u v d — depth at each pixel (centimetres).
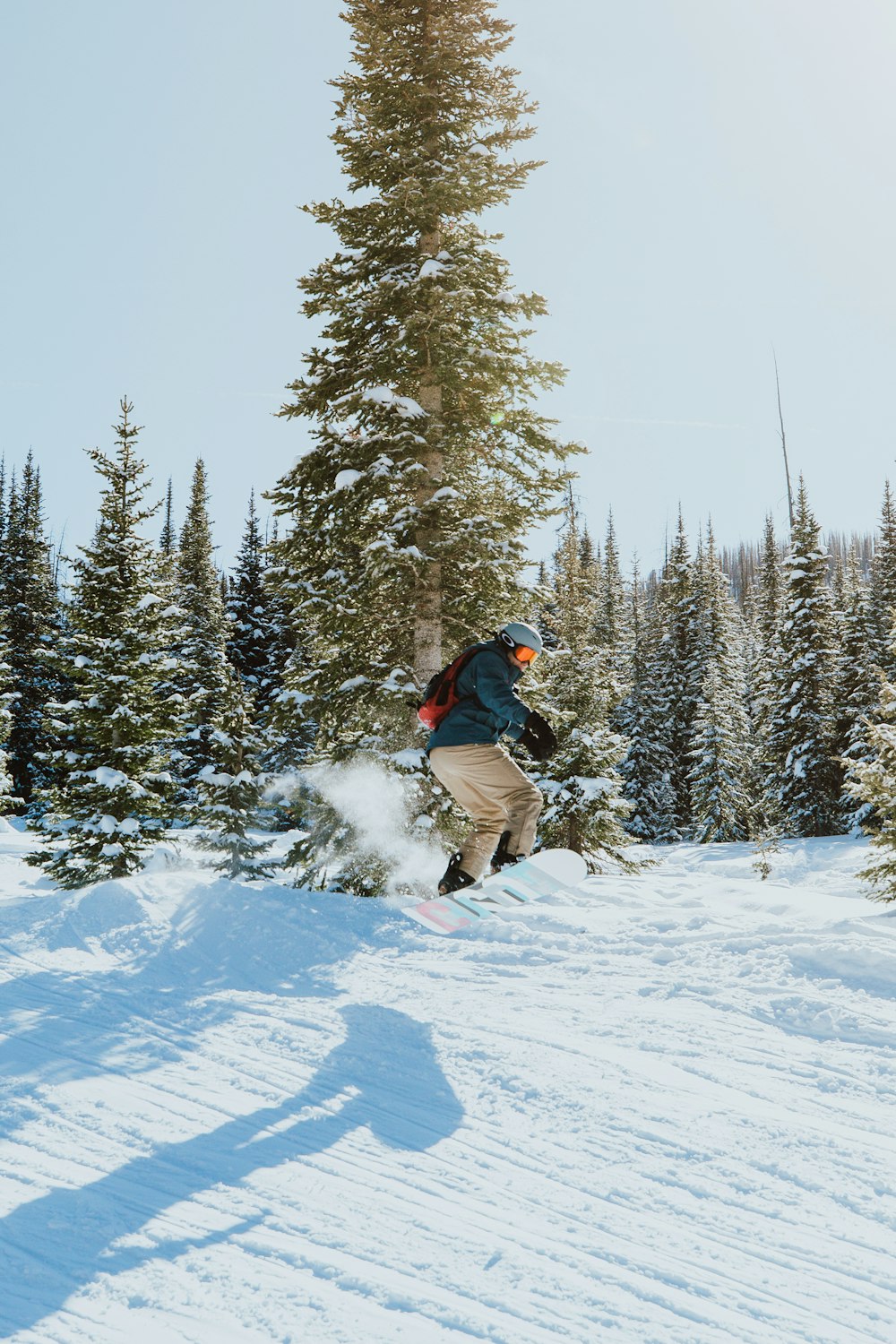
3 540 4272
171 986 596
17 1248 307
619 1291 291
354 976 625
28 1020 531
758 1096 438
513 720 522
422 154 1255
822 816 3186
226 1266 300
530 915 800
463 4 1272
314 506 1234
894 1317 282
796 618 3284
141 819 1523
